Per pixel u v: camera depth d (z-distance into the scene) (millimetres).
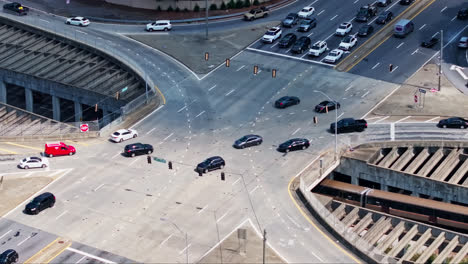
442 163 120688
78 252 98312
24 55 167500
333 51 154375
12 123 147125
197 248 98500
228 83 147250
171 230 102500
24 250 98938
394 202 111938
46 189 113312
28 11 179375
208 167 115938
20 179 116062
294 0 182000
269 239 99938
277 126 131500
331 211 111812
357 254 96375
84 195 111375
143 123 133625
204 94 143375
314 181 114312
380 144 124500
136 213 106562
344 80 147375
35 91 166125
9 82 164125
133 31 170125
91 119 156875
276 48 160250
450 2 175875
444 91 143000
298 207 107500
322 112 135500
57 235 102062
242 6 178250
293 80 147625
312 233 101125
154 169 118062
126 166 119188
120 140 126938
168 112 137125
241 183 113625
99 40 165500
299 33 165750
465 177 125625
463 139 124688
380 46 159500
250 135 125188
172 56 158375
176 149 124250
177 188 112625
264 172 116688
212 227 102875
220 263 95000
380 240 106125
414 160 121688
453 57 155875
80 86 154375
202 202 108875
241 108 138125
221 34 167375
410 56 156125
